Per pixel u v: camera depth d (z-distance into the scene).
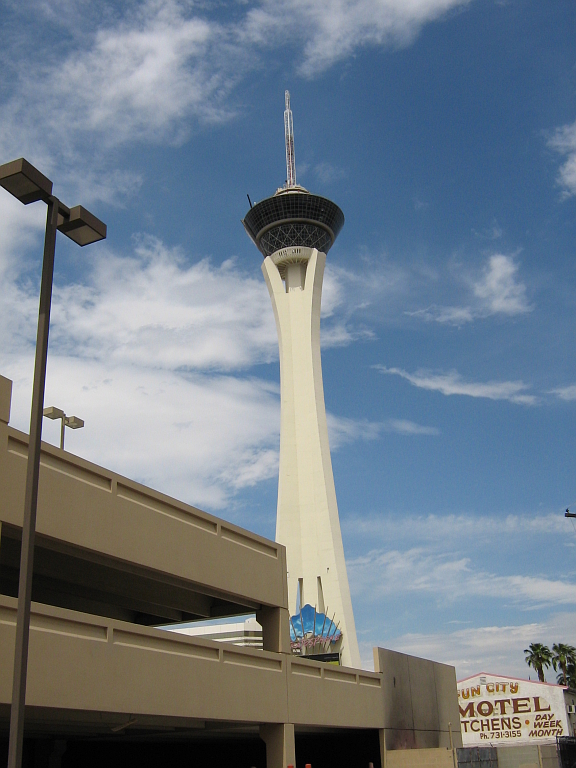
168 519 33.22
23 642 16.67
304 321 105.88
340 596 93.94
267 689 36.38
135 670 28.95
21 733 16.23
